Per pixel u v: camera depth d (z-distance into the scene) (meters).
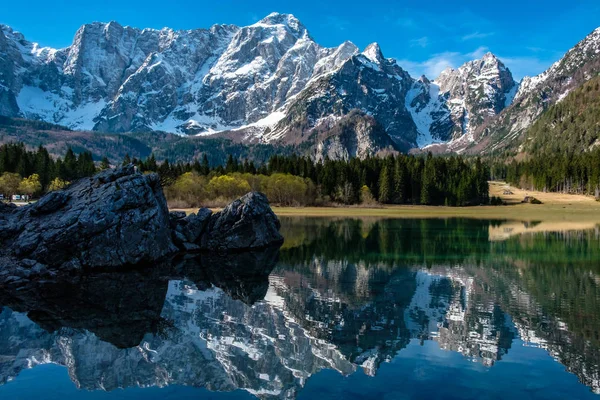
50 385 17.72
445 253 53.00
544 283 36.25
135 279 37.50
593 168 190.12
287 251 54.91
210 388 17.31
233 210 56.19
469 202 172.12
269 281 37.22
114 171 46.16
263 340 22.67
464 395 16.62
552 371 18.78
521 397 16.45
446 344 21.97
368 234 74.38
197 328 24.67
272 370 18.89
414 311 27.89
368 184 181.25
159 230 46.41
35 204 42.34
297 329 24.41
